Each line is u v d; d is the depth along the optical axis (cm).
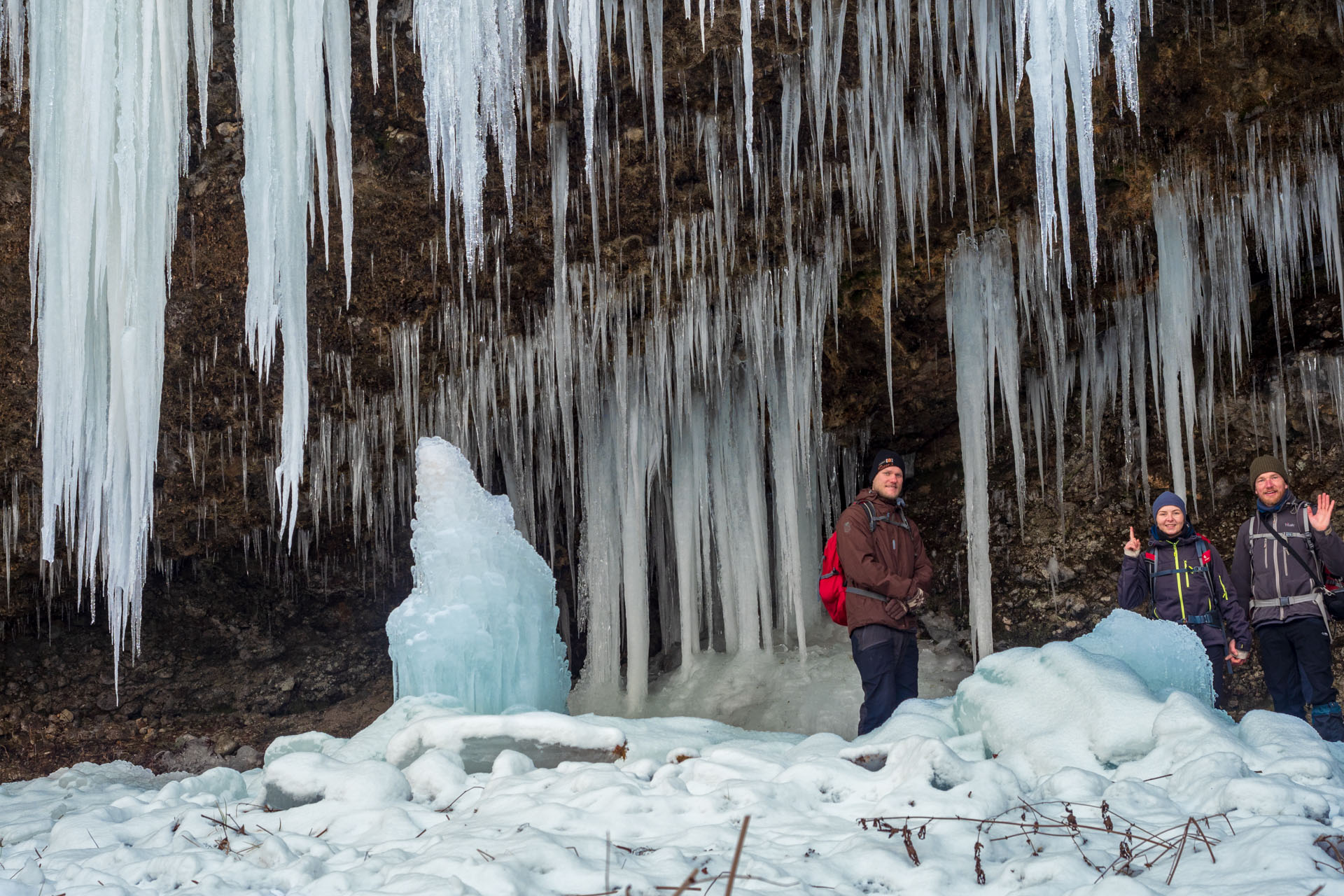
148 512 483
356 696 914
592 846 262
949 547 849
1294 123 604
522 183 621
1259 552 445
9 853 340
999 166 632
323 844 291
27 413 669
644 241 670
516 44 515
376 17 465
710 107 593
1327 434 732
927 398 827
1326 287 734
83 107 446
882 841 259
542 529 906
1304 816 245
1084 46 413
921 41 550
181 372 688
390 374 732
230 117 550
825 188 642
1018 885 228
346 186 480
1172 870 221
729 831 275
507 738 394
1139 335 733
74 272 445
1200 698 377
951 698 418
